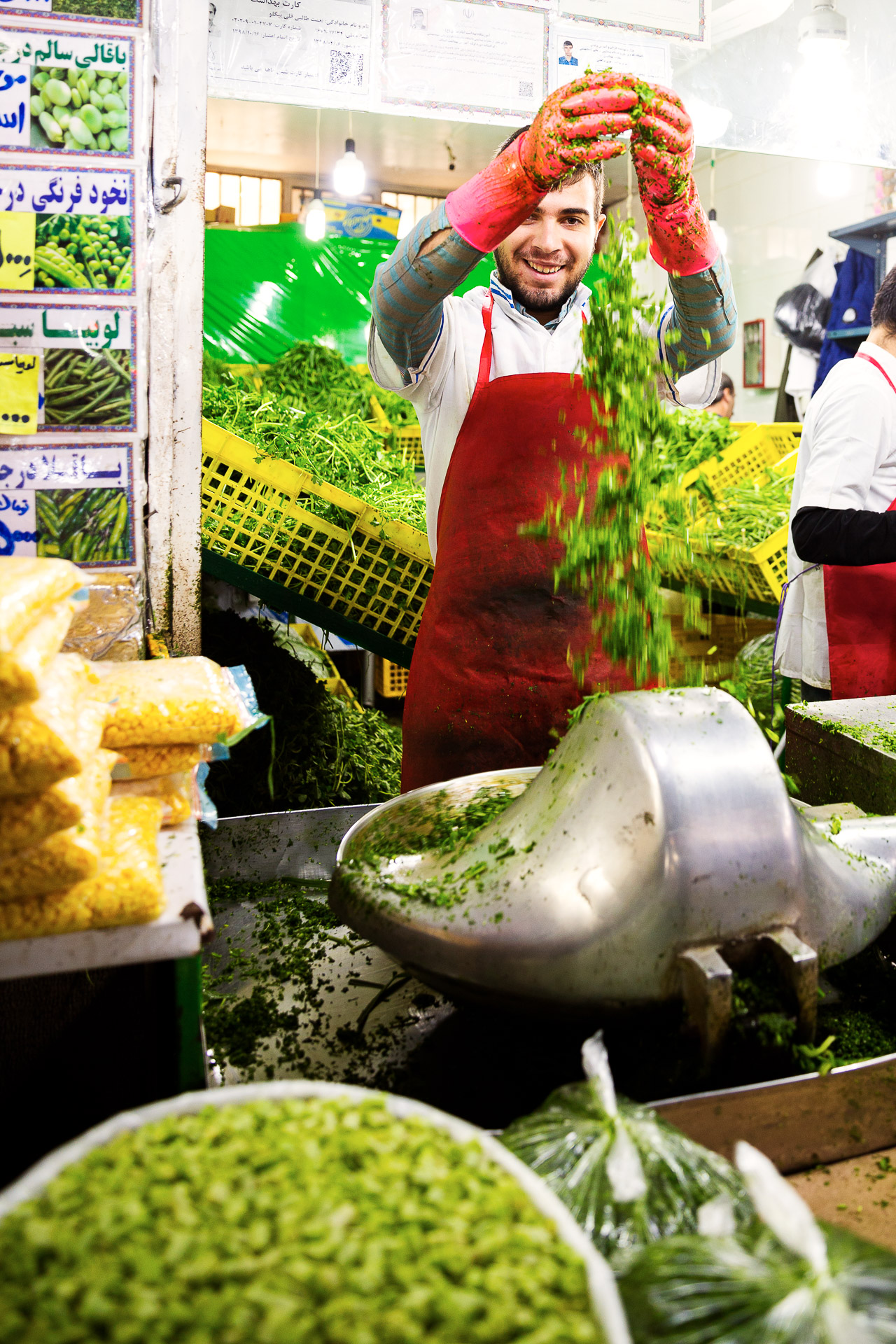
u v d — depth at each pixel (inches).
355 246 226.4
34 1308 22.0
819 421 95.1
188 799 42.3
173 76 53.9
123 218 55.3
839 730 62.8
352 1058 44.6
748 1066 37.1
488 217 60.4
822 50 102.8
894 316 91.4
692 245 64.7
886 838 46.0
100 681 41.3
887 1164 37.6
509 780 53.0
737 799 36.7
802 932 37.8
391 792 107.4
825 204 234.7
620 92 55.4
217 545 105.8
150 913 33.9
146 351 57.1
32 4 51.9
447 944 37.8
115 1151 27.1
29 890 32.5
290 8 89.8
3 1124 40.5
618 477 60.8
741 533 138.9
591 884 36.2
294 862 65.7
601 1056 34.0
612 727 38.3
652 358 62.9
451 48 93.9
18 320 55.0
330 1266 22.9
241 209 328.2
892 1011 47.1
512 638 73.8
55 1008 40.6
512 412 73.7
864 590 95.3
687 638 145.8
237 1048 45.1
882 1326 23.2
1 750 30.1
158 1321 21.5
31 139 53.4
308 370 180.1
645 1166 30.2
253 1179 25.9
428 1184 26.0
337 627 112.0
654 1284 24.7
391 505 117.3
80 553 58.8
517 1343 21.4
